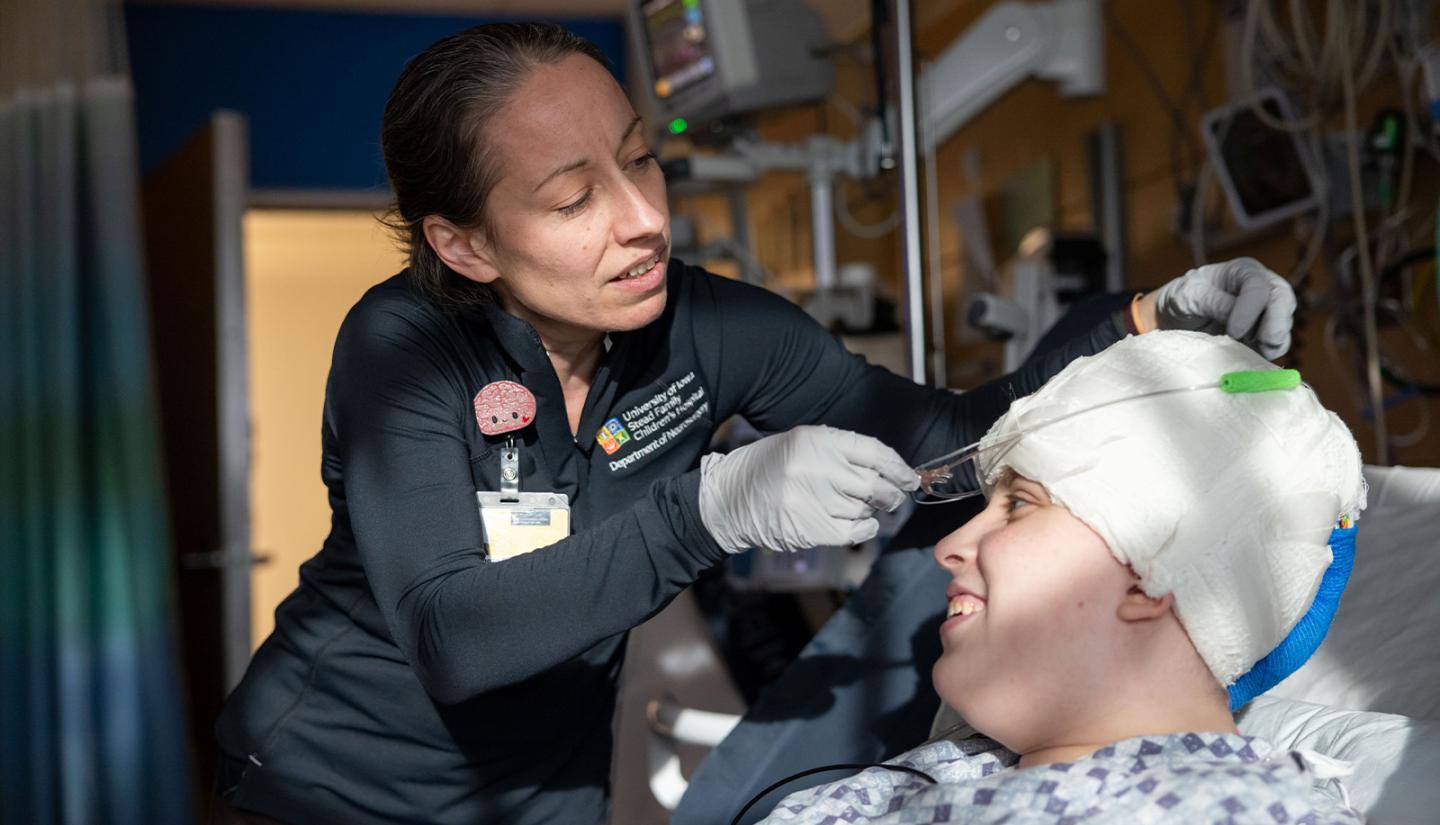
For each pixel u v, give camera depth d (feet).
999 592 3.17
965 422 4.49
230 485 11.57
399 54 17.44
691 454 4.62
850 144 10.73
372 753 4.51
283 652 4.67
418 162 3.86
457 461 3.89
